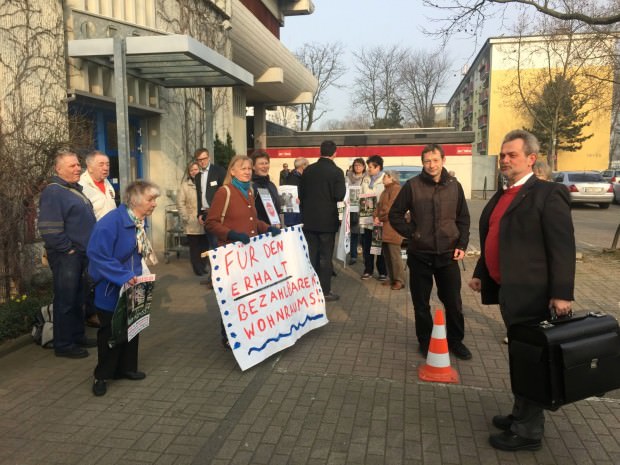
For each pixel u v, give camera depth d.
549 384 2.74
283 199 7.91
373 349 4.87
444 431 3.37
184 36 6.43
